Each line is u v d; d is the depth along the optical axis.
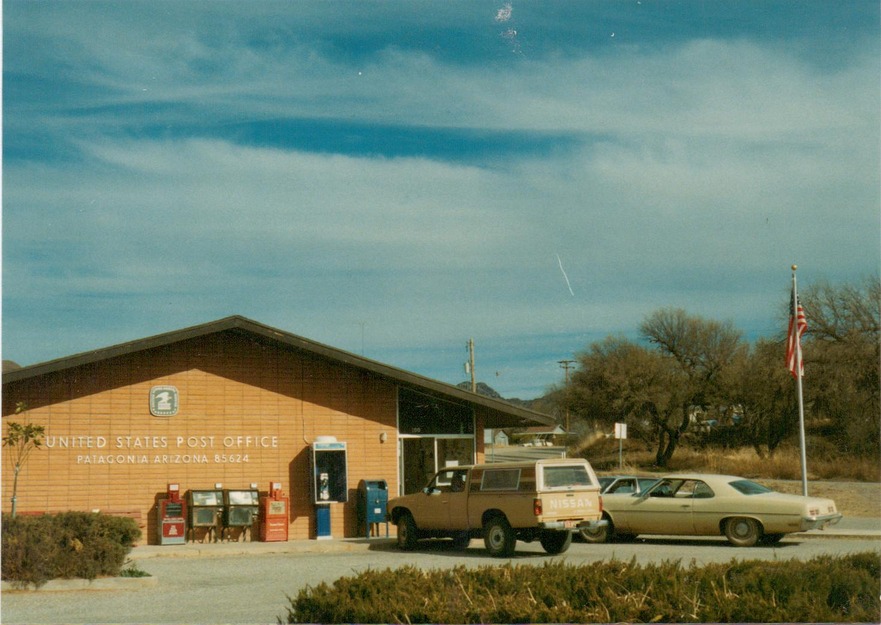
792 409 54.66
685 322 62.56
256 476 22.42
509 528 17.55
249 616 10.89
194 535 21.55
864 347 51.06
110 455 21.25
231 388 22.53
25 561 13.23
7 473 20.38
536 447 92.44
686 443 64.81
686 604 8.06
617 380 60.44
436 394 24.52
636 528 20.84
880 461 45.56
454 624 7.96
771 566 9.27
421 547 20.50
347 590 8.64
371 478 23.48
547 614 7.99
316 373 23.41
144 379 21.80
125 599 12.53
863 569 8.88
